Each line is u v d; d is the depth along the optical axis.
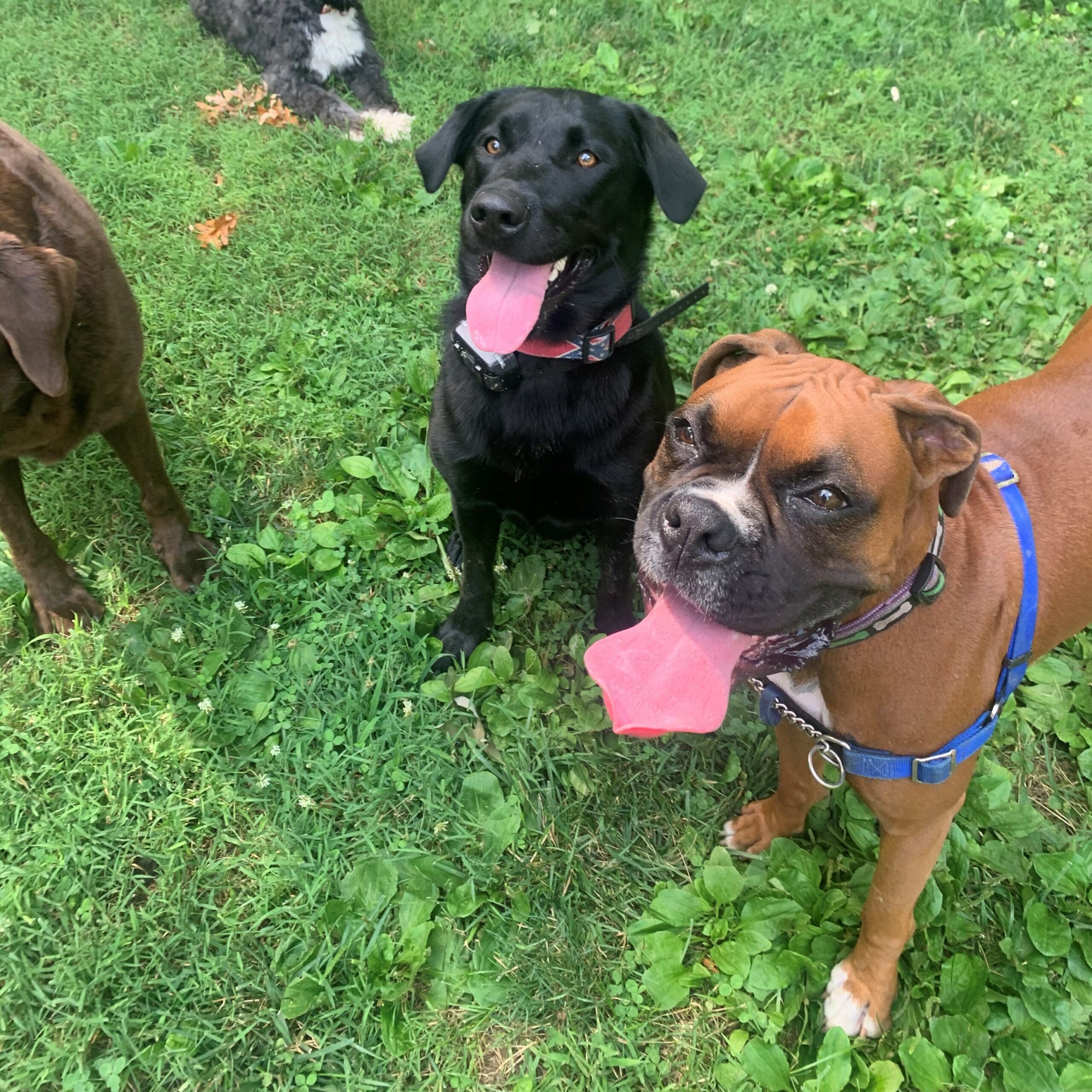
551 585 3.24
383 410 3.64
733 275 4.25
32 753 2.62
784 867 2.51
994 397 2.38
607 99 2.66
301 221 4.27
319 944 2.38
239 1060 2.22
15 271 2.15
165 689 2.82
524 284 2.49
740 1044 2.24
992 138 4.99
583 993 2.34
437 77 5.52
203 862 2.52
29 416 2.48
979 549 1.90
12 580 3.04
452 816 2.63
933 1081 2.14
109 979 2.29
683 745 2.85
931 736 1.85
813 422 1.65
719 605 1.69
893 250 4.35
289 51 5.12
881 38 5.79
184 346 3.74
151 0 5.95
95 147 4.64
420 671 2.93
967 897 2.49
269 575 3.14
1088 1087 2.10
